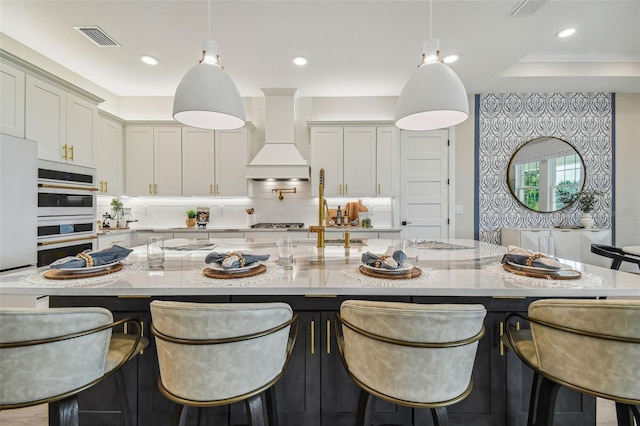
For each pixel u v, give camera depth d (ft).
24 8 7.59
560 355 3.08
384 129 12.85
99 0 7.34
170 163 12.96
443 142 13.46
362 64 10.64
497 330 4.27
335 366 4.28
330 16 7.94
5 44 8.82
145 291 3.65
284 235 12.49
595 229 12.14
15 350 2.78
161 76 11.62
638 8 7.90
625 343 2.72
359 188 12.91
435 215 13.56
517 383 4.29
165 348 3.05
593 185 13.12
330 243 7.41
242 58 10.19
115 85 12.50
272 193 14.11
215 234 12.54
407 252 5.32
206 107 5.20
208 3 7.34
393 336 2.91
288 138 12.80
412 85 5.16
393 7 7.59
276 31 8.63
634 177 13.11
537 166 13.28
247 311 2.91
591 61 11.37
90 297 4.26
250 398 3.21
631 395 2.78
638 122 13.07
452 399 3.01
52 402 2.99
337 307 4.23
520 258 4.54
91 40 9.09
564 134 13.15
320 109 13.91
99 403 4.42
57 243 8.96
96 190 10.56
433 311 2.77
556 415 4.38
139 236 12.56
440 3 7.47
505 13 7.89
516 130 13.25
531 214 13.37
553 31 8.80
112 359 3.47
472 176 13.43
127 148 12.90
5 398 2.82
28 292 3.64
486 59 10.13
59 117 9.21
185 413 3.32
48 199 8.71
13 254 7.66
